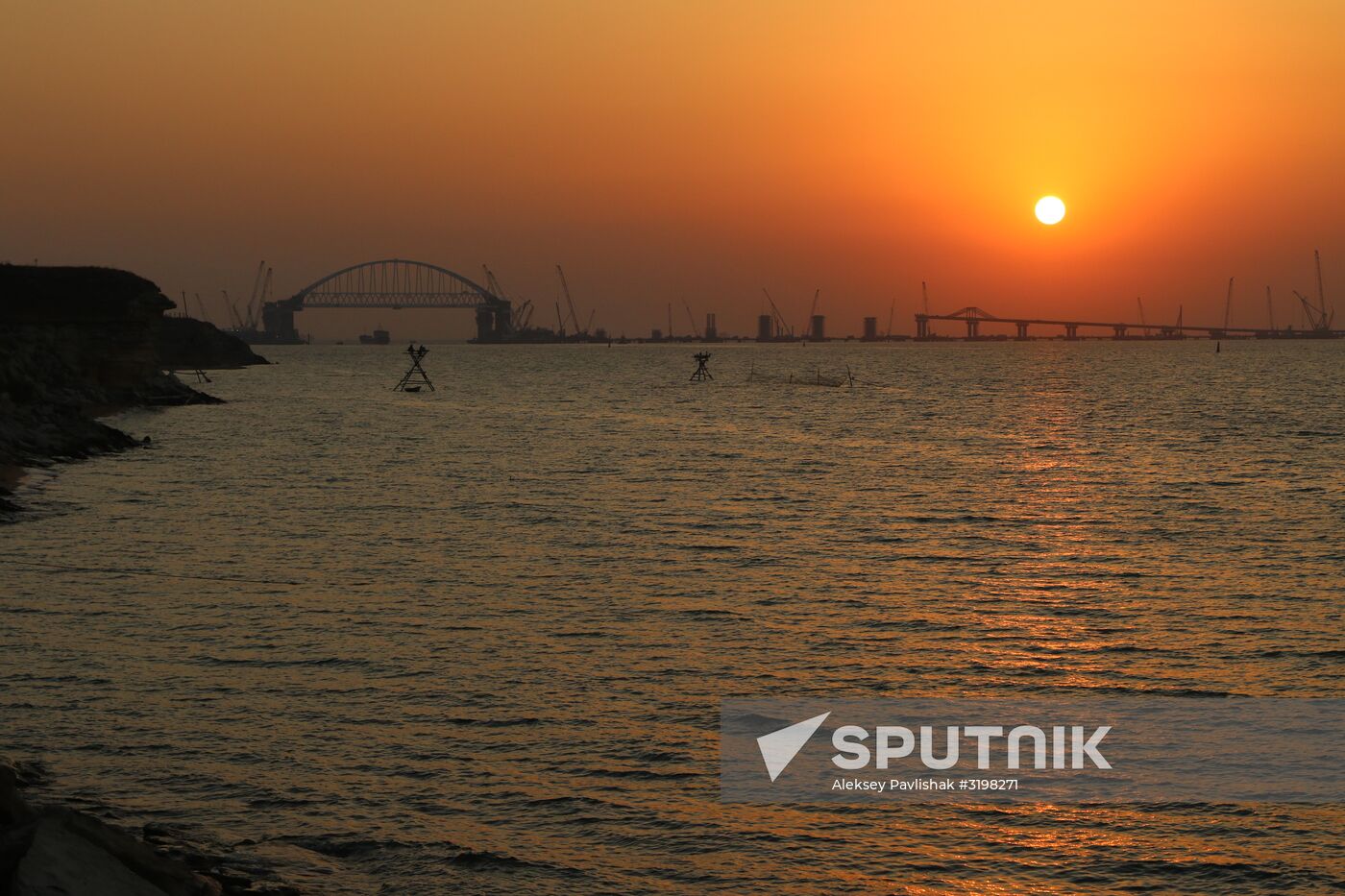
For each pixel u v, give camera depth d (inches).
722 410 4958.2
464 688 940.0
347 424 4052.7
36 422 2824.8
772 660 1030.4
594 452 3043.8
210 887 566.3
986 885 629.9
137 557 1492.4
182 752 797.9
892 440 3484.3
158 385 5157.5
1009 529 1770.4
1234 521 1847.9
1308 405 4909.0
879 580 1376.7
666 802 728.3
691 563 1477.6
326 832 681.6
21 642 1066.7
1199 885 629.9
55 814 530.6
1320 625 1153.4
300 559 1488.7
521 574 1393.9
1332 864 650.8
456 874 634.8
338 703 900.0
